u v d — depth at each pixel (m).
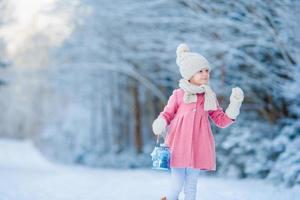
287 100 14.05
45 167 21.08
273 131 14.98
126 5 16.42
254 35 13.31
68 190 8.60
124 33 19.59
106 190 8.49
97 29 20.61
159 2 15.24
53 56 25.33
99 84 27.98
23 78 27.20
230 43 13.48
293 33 11.11
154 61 20.98
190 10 14.05
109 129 30.77
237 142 15.19
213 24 13.59
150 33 17.59
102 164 25.19
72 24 21.66
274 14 11.81
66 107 39.91
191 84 5.03
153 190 8.16
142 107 28.33
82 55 23.02
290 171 10.41
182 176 4.98
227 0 12.75
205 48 14.00
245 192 7.64
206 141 4.96
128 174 14.66
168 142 5.00
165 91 21.89
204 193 7.06
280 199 6.88
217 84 16.20
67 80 27.20
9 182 10.44
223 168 15.91
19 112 66.25
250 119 16.75
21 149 43.84
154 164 4.96
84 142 33.12
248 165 13.97
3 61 19.31
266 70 13.48
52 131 40.00
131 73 21.42
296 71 11.62
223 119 5.06
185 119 4.95
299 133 12.87
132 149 27.48
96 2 17.89
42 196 7.52
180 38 15.68
